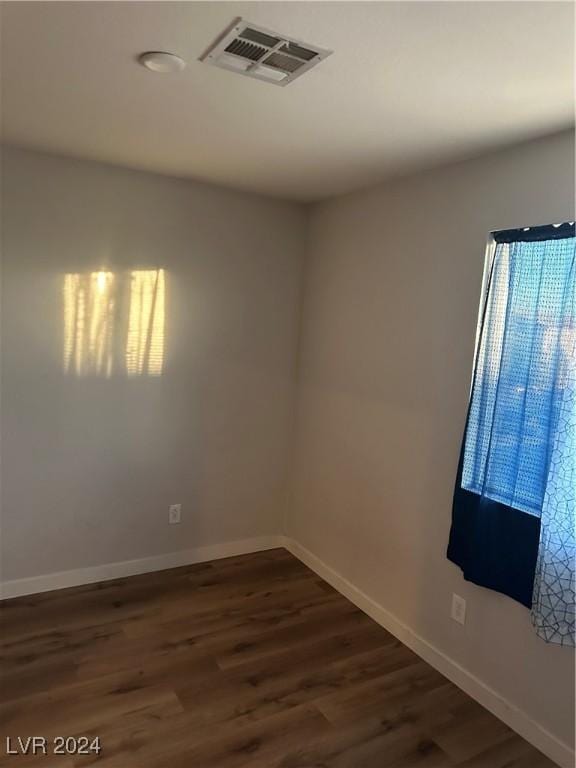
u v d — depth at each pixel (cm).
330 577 326
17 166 266
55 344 285
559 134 199
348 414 311
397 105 183
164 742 202
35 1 132
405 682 243
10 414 279
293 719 218
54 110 208
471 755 205
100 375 299
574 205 195
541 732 208
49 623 272
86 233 286
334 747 205
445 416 248
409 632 268
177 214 308
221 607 296
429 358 256
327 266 329
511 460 213
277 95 181
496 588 219
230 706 223
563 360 193
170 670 242
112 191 289
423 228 259
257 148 240
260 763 196
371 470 293
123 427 309
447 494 247
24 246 272
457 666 242
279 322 350
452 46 142
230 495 349
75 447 297
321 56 152
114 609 288
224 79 171
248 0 126
